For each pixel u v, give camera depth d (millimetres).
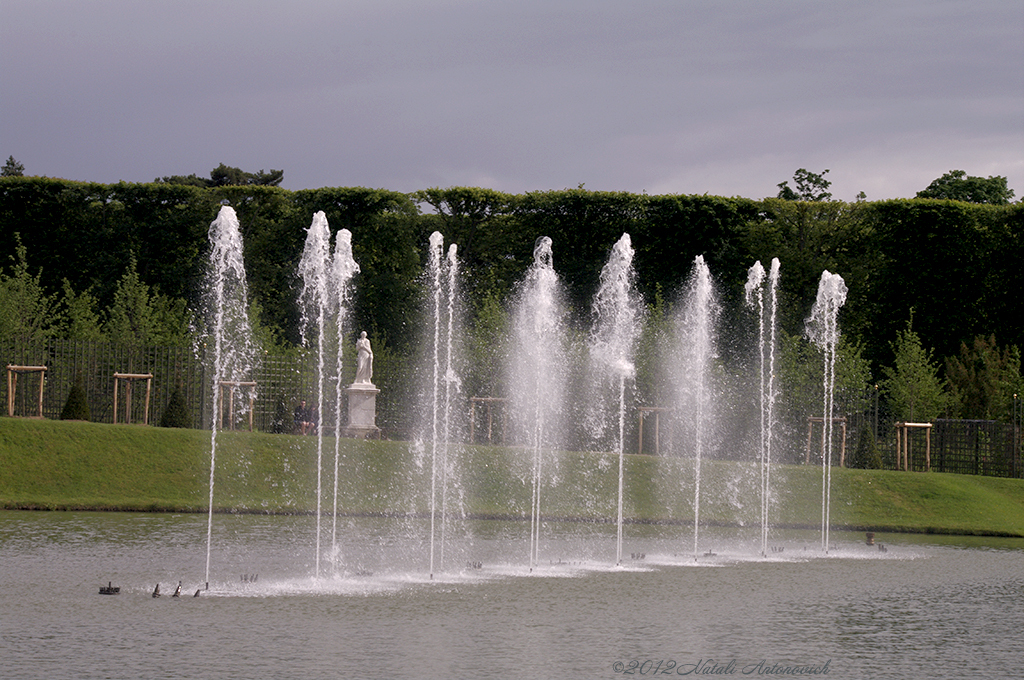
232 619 17922
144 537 26500
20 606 18359
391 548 26484
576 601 20562
